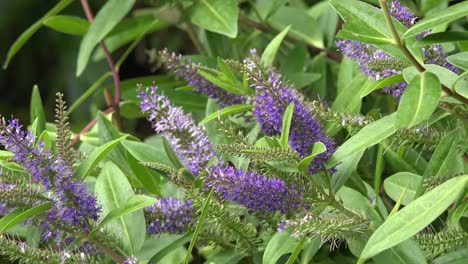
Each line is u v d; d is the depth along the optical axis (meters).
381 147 0.59
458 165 0.56
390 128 0.54
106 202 0.64
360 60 0.60
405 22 0.59
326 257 0.67
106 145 0.58
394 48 0.56
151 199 0.57
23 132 0.55
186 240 0.61
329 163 0.56
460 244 0.55
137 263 0.57
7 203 0.56
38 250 0.56
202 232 0.61
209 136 0.67
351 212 0.57
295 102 0.58
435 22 0.50
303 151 0.57
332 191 0.59
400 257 0.54
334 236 0.54
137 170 0.67
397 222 0.49
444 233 0.55
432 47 0.58
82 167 0.58
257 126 0.64
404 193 0.62
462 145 0.57
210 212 0.58
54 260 0.56
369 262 0.60
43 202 0.57
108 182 0.64
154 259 0.61
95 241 0.59
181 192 0.67
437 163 0.56
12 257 0.56
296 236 0.53
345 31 0.54
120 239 0.61
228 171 0.56
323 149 0.54
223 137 0.67
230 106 0.66
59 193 0.56
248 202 0.56
